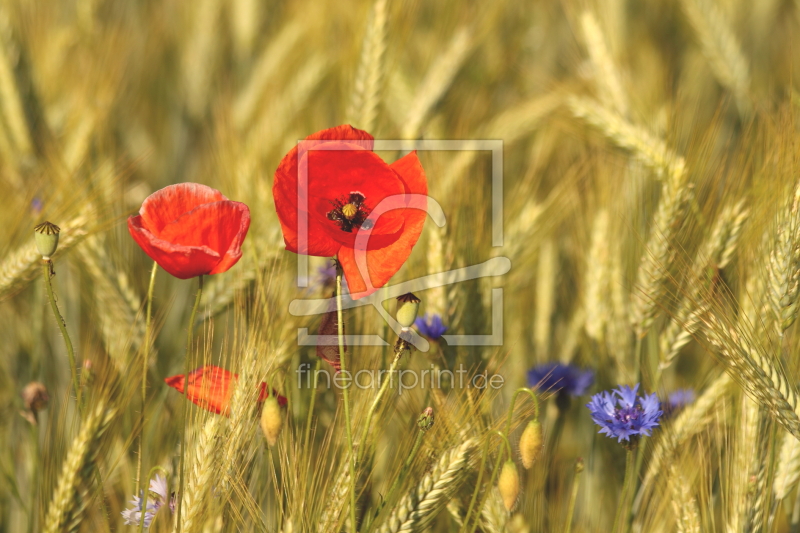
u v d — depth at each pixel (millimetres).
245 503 1073
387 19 1341
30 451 1229
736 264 1190
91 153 1374
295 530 1067
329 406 1129
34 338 1275
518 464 1125
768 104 1292
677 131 1292
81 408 1093
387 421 1104
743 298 1154
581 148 1551
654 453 1160
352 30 1544
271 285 1112
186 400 1057
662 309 1184
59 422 1138
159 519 1075
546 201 1326
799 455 1132
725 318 1116
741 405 1144
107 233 1241
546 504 1187
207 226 1021
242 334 1082
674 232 1196
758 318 1127
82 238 1182
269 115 1513
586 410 1287
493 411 1161
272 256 1177
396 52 1365
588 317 1261
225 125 1363
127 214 1256
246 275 1188
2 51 1425
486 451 1058
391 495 1085
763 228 1157
